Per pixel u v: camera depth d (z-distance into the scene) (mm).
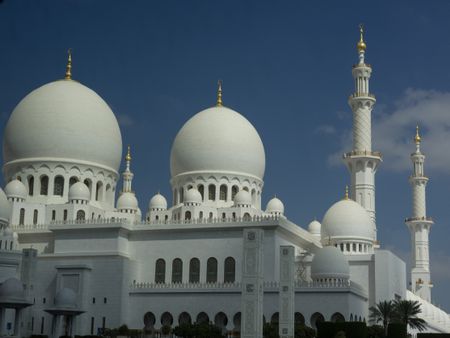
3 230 131250
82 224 140000
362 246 157250
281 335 111562
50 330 133625
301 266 145875
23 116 156125
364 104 168750
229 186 157000
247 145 160375
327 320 126312
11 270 124688
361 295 137125
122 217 154500
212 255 137375
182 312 132375
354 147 168875
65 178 153125
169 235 140625
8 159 157875
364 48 174000
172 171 163750
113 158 161375
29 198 151875
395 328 118688
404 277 165750
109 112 164125
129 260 137000
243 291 97875
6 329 119562
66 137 154125
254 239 98938
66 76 165875
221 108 165375
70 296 112312
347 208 159000
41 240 145500
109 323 131875
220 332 118625
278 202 164625
